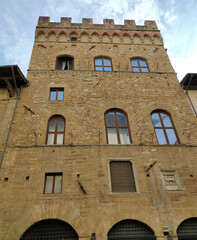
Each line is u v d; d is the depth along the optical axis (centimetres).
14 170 1147
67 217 1027
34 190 1091
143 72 1744
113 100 1529
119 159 1233
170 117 1509
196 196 1141
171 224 1038
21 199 1059
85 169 1180
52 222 1037
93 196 1094
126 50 1955
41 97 1510
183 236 1035
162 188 1141
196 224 1080
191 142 1362
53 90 1590
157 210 1077
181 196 1132
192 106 1552
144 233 1039
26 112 1404
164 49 2020
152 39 2083
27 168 1161
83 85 1605
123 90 1603
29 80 1600
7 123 1329
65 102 1488
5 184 1095
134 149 1280
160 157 1264
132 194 1119
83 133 1335
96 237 981
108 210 1059
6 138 1255
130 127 1402
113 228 1045
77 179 1143
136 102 1535
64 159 1206
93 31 2067
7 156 1191
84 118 1409
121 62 1834
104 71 1706
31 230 1010
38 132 1329
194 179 1201
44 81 1614
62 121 1420
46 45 1916
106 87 1609
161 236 1006
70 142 1289
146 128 1403
